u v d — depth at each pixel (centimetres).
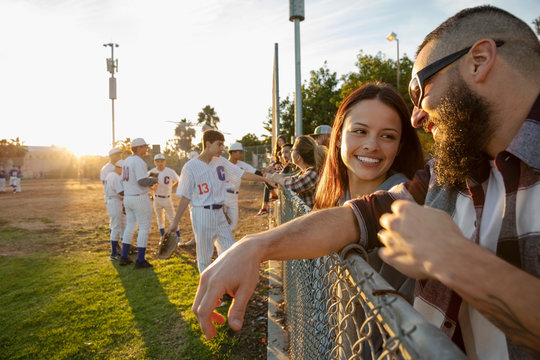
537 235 57
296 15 535
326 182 173
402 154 154
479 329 66
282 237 79
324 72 2577
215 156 403
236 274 72
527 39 63
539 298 43
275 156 707
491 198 69
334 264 89
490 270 45
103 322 355
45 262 583
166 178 688
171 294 423
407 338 42
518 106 62
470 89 65
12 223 979
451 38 68
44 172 4759
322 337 115
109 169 672
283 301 360
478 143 66
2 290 457
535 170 57
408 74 2558
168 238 420
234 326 69
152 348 303
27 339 327
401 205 57
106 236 800
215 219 389
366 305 64
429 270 50
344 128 150
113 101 2283
